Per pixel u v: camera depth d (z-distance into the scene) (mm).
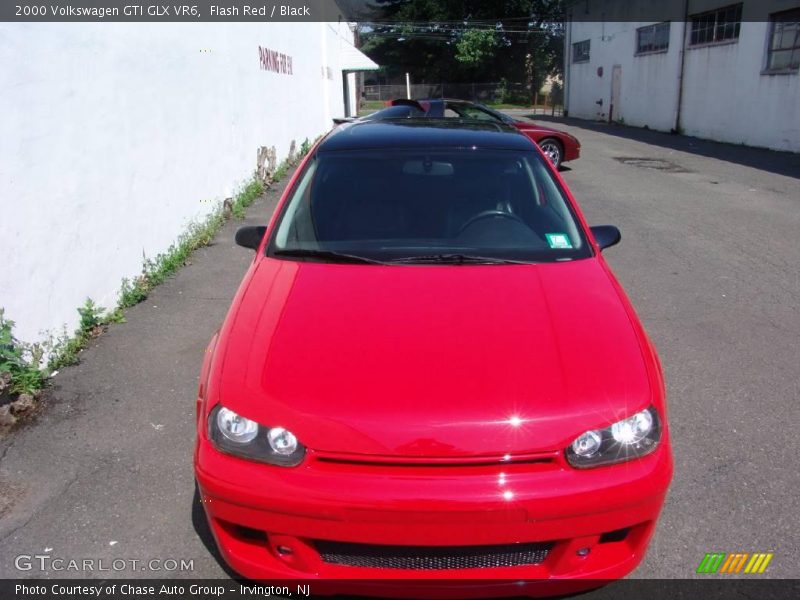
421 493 2076
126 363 4402
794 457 3375
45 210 4332
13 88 4020
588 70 30094
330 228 3309
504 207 3410
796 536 2814
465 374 2316
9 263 3986
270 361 2402
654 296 5777
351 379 2301
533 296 2771
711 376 4270
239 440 2217
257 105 10172
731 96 18000
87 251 4848
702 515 2938
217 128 8086
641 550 2301
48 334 4340
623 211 9219
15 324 4035
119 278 5355
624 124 25844
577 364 2381
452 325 2564
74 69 4699
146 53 5938
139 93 5777
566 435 2164
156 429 3639
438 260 3062
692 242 7531
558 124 26953
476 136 3891
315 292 2801
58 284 4473
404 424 2148
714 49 18750
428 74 56188
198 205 7336
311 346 2459
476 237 3246
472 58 50750
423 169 3600
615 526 2182
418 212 3373
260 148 10242
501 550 2197
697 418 3754
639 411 2268
